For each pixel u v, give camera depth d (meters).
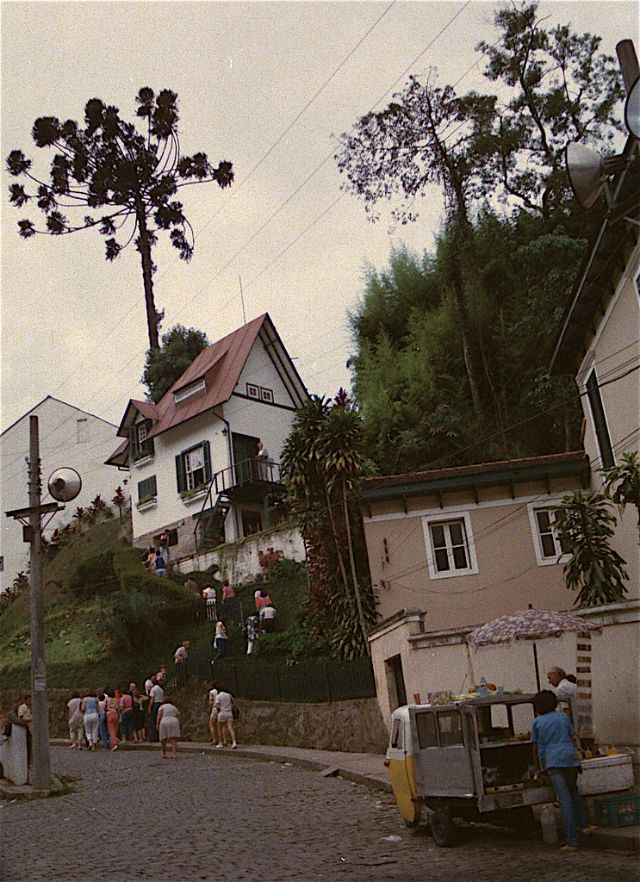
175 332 53.75
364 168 38.50
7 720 19.69
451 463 34.25
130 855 10.57
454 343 37.69
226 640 29.59
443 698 11.79
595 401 20.91
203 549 41.72
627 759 10.68
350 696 21.75
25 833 13.01
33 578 19.38
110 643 33.84
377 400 36.53
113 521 54.12
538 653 14.60
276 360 47.12
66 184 53.31
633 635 12.50
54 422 63.72
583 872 8.42
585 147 10.62
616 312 18.84
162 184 55.12
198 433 44.47
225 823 12.66
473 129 38.28
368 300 42.16
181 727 27.92
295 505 27.14
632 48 15.78
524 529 24.73
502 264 38.09
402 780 11.57
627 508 19.50
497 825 11.39
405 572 24.66
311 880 8.82
